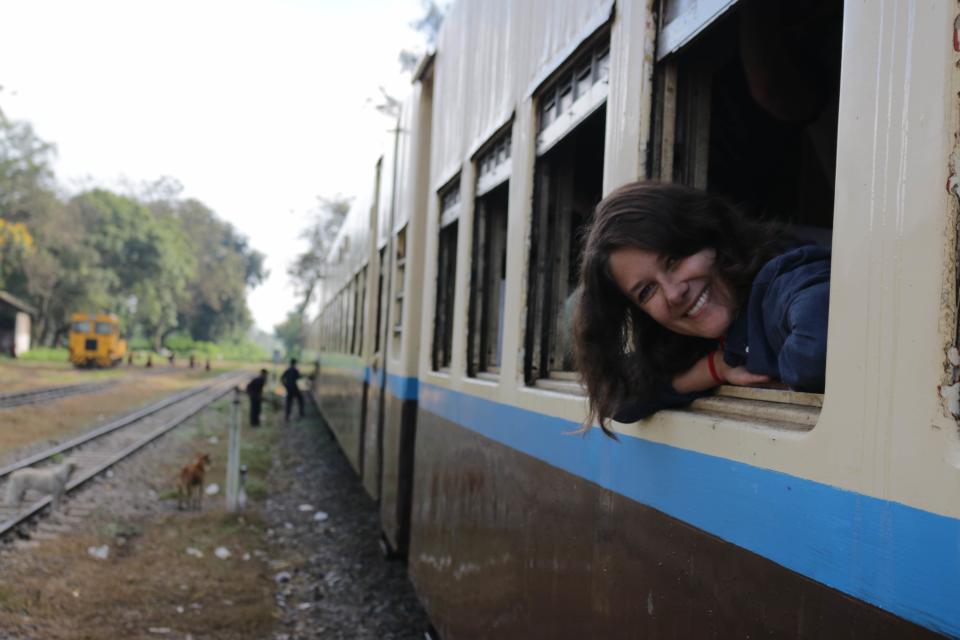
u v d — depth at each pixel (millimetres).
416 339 5840
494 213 4055
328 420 13953
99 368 41469
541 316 3055
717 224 1709
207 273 85562
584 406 2387
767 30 2438
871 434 1181
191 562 6762
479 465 3656
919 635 1066
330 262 16453
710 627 1637
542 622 2709
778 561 1402
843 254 1272
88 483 9875
